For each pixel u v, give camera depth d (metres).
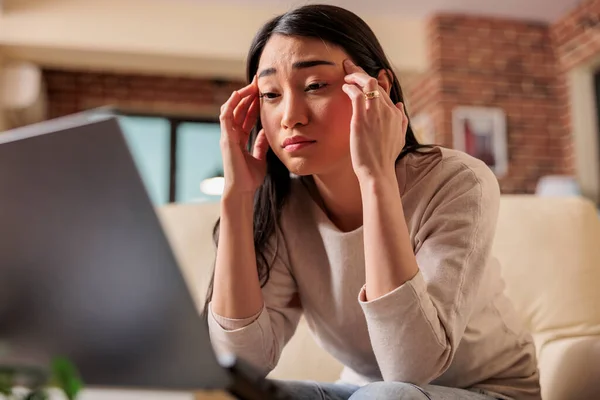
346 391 1.17
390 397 0.83
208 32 5.29
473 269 1.01
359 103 0.98
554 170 5.69
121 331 0.62
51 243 0.63
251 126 1.19
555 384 1.32
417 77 5.80
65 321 0.63
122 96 6.29
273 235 1.23
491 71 5.64
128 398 0.71
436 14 5.56
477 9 5.55
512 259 1.58
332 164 1.07
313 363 1.62
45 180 0.63
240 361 0.61
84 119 0.61
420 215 1.10
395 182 0.97
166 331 0.61
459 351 1.08
